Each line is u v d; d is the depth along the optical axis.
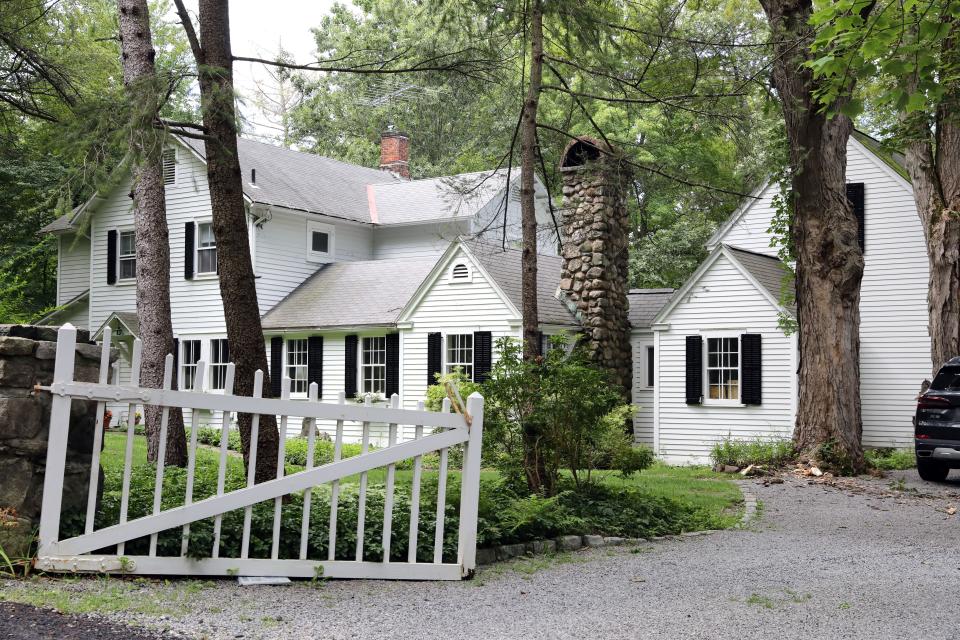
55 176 25.64
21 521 5.72
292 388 25.42
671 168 13.73
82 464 6.25
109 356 5.95
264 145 29.20
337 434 6.49
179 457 13.02
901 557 8.32
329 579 6.49
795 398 20.58
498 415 9.84
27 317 20.12
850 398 17.11
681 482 14.99
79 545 5.70
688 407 21.98
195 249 26.47
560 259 26.53
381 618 5.43
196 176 26.39
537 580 6.91
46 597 5.09
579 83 12.70
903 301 21.86
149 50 13.30
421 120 35.69
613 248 22.34
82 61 19.91
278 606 5.53
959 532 10.10
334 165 31.20
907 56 8.69
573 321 21.75
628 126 27.92
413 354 23.06
